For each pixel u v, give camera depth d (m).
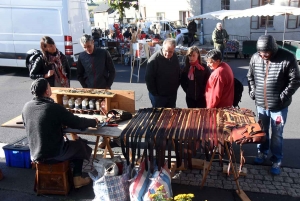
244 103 6.49
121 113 3.52
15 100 7.07
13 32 8.96
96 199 3.08
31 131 3.10
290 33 15.32
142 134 2.97
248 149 4.34
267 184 3.50
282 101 3.36
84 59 4.22
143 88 7.92
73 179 3.44
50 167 3.29
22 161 3.94
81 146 3.39
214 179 3.61
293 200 3.22
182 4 19.98
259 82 3.51
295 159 4.04
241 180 3.58
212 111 3.40
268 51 3.21
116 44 12.36
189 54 3.93
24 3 8.73
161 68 3.94
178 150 2.92
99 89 3.90
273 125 3.55
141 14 22.53
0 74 9.81
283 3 14.93
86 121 3.19
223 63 3.53
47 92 3.15
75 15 9.17
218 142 2.81
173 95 4.15
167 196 2.91
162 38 15.15
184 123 3.14
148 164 3.11
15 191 3.48
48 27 8.74
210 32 17.23
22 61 9.12
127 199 3.08
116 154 4.23
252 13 11.05
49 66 4.29
